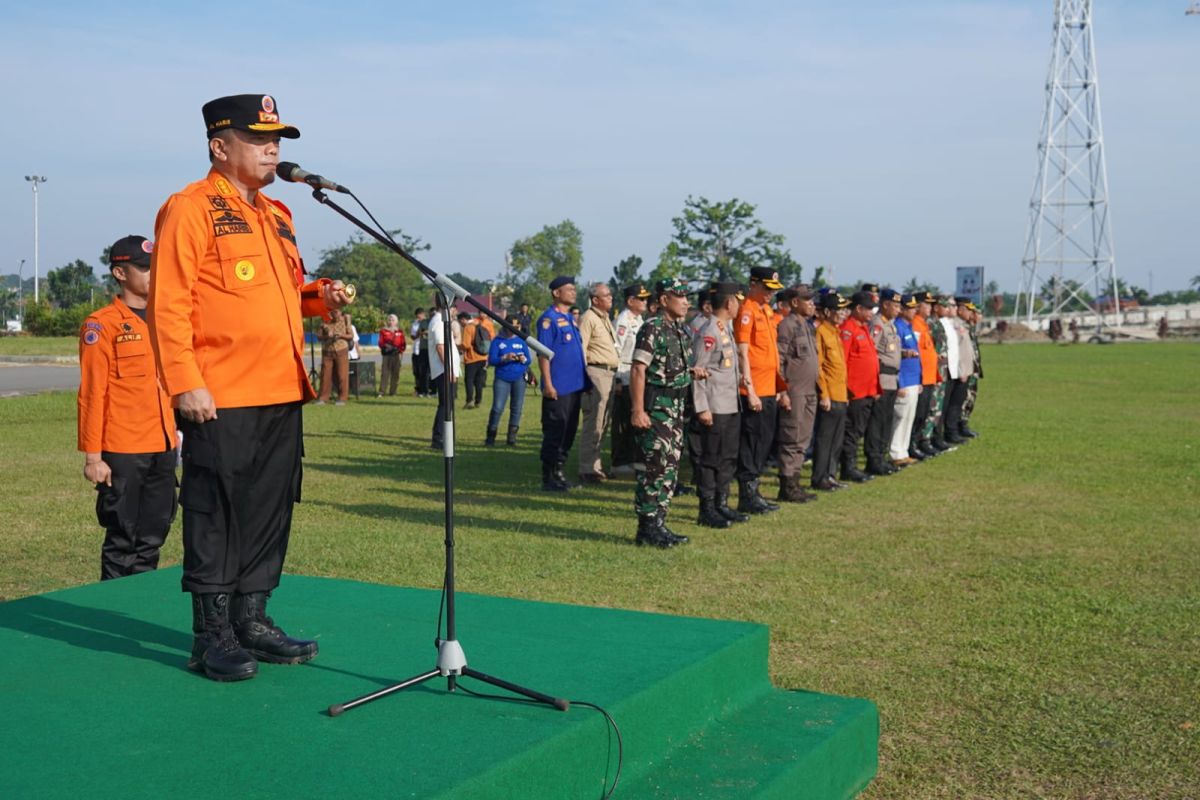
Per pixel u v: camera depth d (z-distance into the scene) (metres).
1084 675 5.39
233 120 3.75
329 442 15.16
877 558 7.92
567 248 99.75
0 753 2.98
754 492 9.91
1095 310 93.62
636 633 4.34
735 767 3.62
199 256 3.68
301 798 2.68
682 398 8.25
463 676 3.69
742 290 10.25
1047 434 16.81
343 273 81.06
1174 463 13.45
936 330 14.23
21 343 52.66
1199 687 5.23
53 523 8.98
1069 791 4.18
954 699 5.07
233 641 3.73
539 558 7.76
